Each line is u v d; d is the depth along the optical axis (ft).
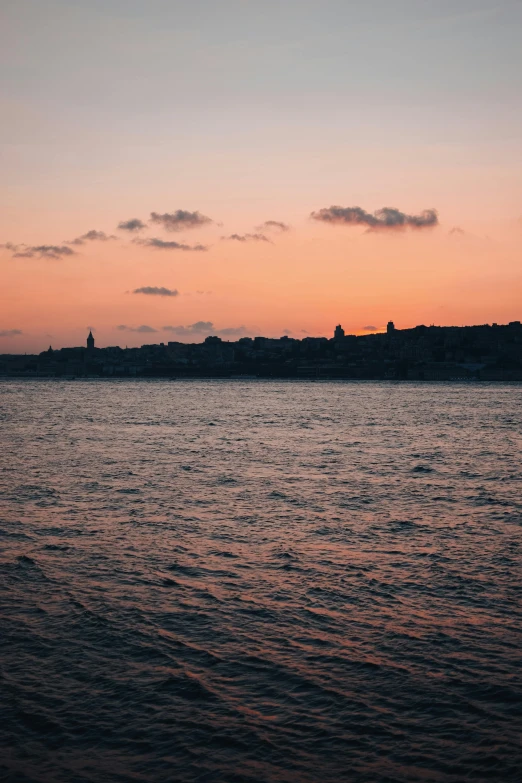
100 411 587.68
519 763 57.00
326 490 179.52
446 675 71.26
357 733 61.21
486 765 56.85
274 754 58.39
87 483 188.24
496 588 97.60
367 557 113.70
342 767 56.80
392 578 102.12
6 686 68.39
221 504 158.92
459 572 105.09
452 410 633.61
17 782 54.39
